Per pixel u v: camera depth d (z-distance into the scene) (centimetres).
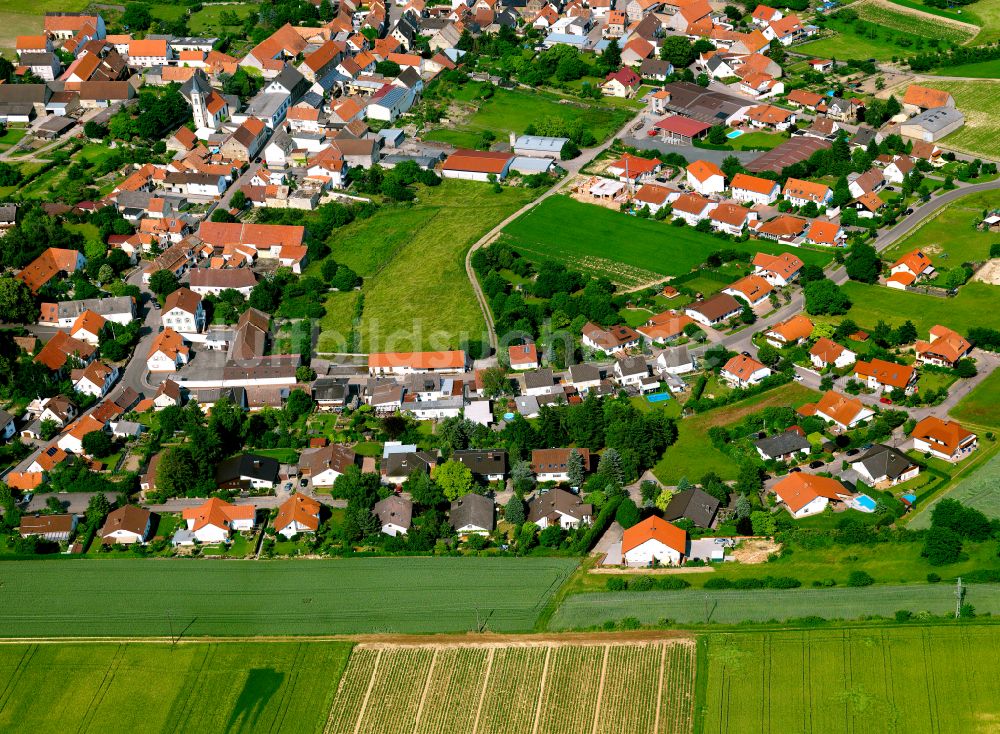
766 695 19762
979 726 18975
